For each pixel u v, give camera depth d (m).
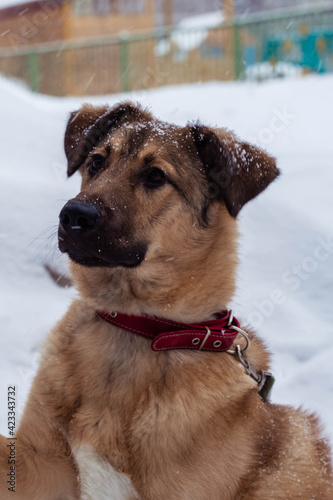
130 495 3.09
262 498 3.16
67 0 22.66
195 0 25.70
